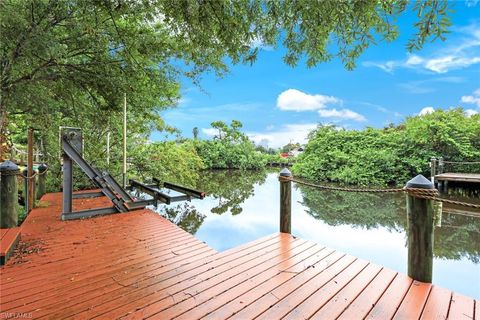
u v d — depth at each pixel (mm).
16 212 3246
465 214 6344
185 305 1735
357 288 1954
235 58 2557
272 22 2219
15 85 4023
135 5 3225
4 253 2354
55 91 5047
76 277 2131
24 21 3184
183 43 3420
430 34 1628
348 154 13109
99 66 4840
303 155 15711
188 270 2258
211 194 10016
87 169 4090
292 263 2395
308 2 1841
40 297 1835
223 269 2277
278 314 1640
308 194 9406
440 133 10695
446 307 1708
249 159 22531
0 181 3117
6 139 8062
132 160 7668
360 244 4512
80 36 4234
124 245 2867
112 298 1821
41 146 7238
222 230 5426
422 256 2037
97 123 6180
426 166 10930
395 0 1718
